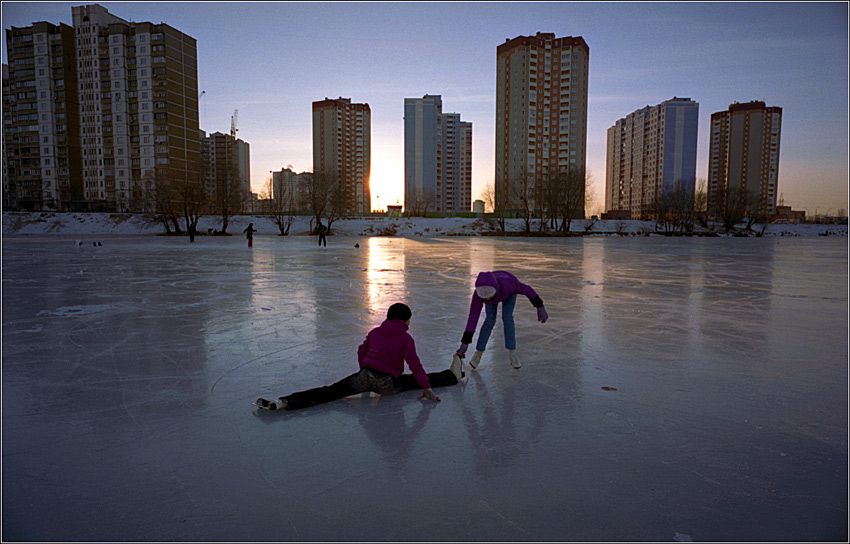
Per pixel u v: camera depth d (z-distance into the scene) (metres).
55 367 4.68
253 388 4.12
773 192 113.12
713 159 121.19
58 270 13.96
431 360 5.04
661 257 21.70
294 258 19.08
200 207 53.19
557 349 5.54
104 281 11.47
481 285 4.41
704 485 2.62
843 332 6.57
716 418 3.56
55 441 3.08
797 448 3.08
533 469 2.77
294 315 7.41
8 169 81.19
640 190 134.00
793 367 4.88
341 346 5.54
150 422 3.39
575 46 89.94
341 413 3.60
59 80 78.00
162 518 2.27
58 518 2.26
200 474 2.68
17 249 23.98
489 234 55.53
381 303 8.58
